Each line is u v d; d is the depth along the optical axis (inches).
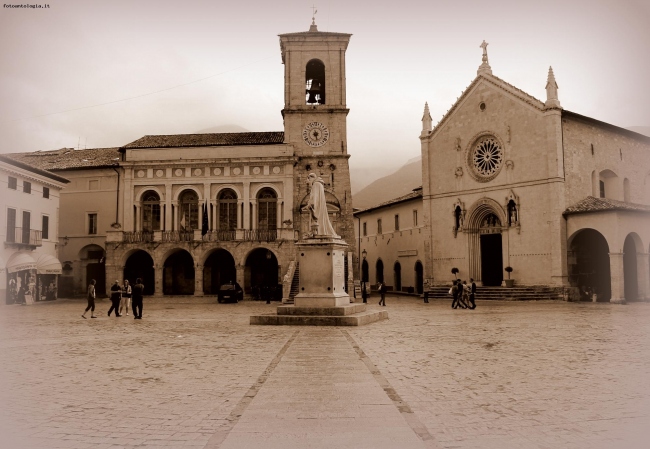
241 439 290.7
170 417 334.3
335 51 2212.1
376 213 2682.1
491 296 1686.8
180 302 1758.1
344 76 2209.6
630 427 309.7
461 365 501.0
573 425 314.0
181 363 523.2
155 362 531.2
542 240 1667.1
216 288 2143.2
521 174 1727.4
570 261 1637.6
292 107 2176.4
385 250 2561.5
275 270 2118.6
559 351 588.1
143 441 290.5
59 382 438.9
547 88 1675.7
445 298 1839.3
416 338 703.7
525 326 867.4
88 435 301.7
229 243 2026.3
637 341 671.1
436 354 566.9
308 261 902.4
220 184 2127.2
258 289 1893.5
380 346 626.8
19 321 1039.0
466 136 1878.7
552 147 1649.9
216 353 585.0
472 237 1851.6
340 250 941.8
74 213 2204.7
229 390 403.5
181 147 2143.2
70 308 1481.3
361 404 358.9
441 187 1942.7
